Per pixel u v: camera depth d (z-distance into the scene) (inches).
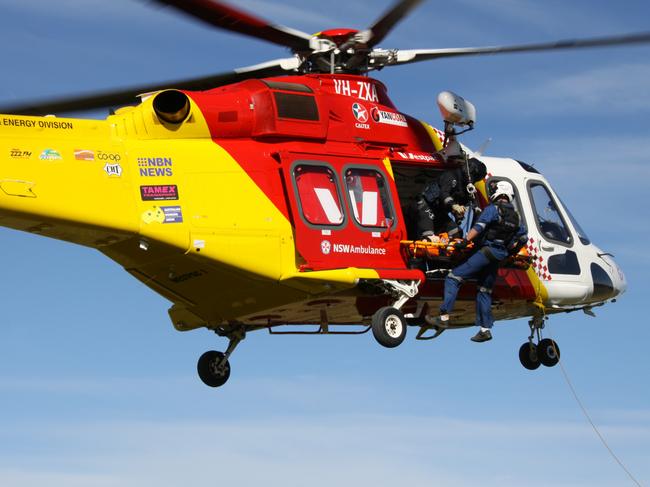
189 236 447.8
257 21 453.7
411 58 517.7
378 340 487.2
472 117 527.8
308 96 493.0
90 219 430.9
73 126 441.7
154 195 445.1
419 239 516.7
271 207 470.3
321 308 503.2
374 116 513.7
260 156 476.4
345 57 518.6
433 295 519.2
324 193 482.9
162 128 458.3
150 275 474.9
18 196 420.8
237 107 476.4
